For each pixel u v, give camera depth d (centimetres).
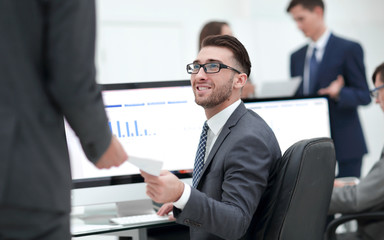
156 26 575
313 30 339
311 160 142
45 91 92
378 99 227
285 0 608
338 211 209
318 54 341
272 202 144
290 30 609
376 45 649
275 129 216
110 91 187
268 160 144
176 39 582
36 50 90
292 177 140
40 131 90
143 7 570
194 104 195
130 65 564
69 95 91
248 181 139
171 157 191
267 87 307
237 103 156
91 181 181
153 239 219
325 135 222
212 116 156
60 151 95
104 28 554
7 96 88
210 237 147
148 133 190
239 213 136
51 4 88
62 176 94
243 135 144
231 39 155
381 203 203
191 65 163
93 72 95
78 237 166
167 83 193
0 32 88
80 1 89
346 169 309
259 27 599
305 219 145
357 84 326
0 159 86
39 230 90
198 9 592
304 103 220
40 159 90
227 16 603
